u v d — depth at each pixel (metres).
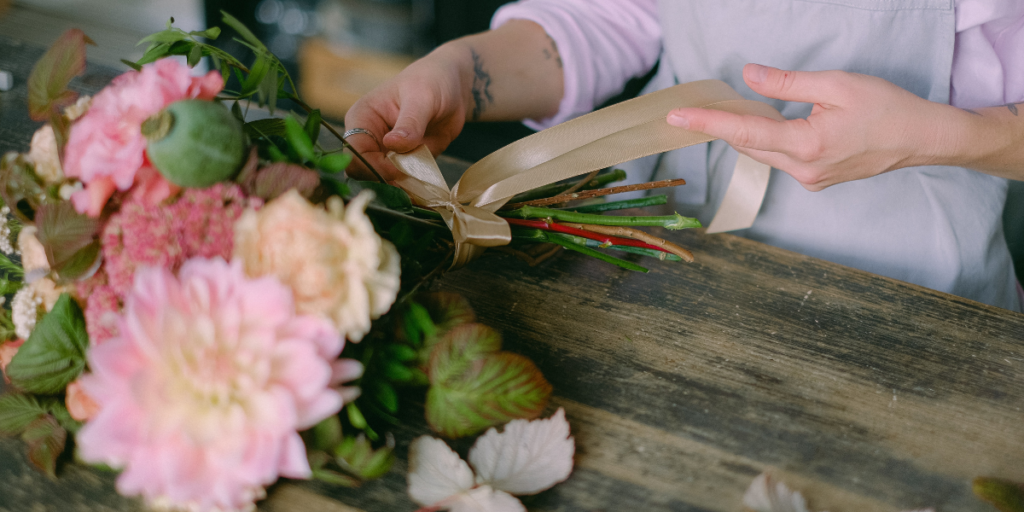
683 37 0.92
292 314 0.56
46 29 1.91
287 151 0.61
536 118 0.96
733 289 0.74
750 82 0.74
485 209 0.71
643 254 0.75
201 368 0.55
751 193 0.78
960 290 0.89
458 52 0.87
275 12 1.85
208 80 0.59
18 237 0.65
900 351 0.70
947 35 0.83
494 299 0.72
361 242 0.57
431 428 0.64
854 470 0.63
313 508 0.61
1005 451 0.65
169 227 0.57
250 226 0.57
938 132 0.74
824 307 0.73
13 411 0.61
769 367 0.69
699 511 0.61
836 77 0.73
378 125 0.77
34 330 0.60
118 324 0.56
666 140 0.72
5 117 0.84
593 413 0.65
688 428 0.65
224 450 0.55
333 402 0.56
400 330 0.61
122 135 0.58
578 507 0.61
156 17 2.05
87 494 0.61
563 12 0.95
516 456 0.62
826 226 0.89
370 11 1.79
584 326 0.70
